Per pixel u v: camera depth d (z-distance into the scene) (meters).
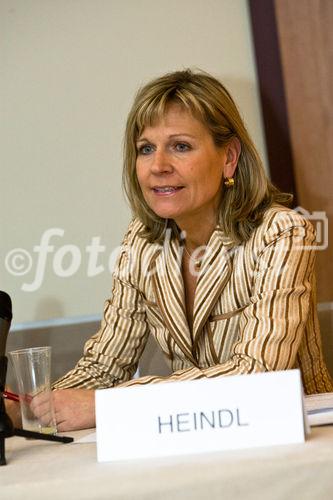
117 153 6.34
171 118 4.18
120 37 6.34
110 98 6.34
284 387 2.74
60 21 6.33
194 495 2.42
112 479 2.45
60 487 2.45
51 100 6.33
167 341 4.56
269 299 3.96
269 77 6.20
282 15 6.17
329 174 6.18
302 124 6.19
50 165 6.34
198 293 4.32
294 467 2.43
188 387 2.77
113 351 4.64
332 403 3.46
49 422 3.34
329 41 6.17
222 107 4.26
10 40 6.33
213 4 6.31
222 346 4.34
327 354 6.09
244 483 2.42
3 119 6.33
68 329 6.25
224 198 4.38
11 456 3.04
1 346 3.11
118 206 6.33
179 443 2.74
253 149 4.41
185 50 6.32
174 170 4.18
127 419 2.76
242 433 2.73
